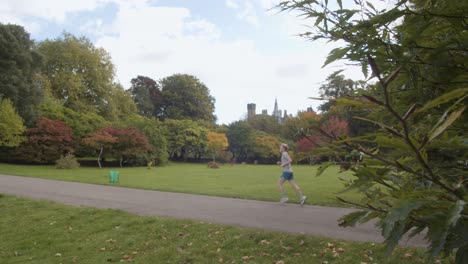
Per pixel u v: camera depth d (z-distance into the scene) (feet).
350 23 5.31
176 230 21.03
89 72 144.46
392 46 4.87
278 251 16.81
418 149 3.50
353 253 15.83
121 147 115.65
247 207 28.66
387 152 4.69
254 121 219.41
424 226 4.08
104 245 19.30
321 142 4.78
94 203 31.45
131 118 142.51
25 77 107.86
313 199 32.04
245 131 182.09
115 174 51.44
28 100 107.24
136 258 17.16
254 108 337.93
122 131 115.34
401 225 3.82
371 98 3.47
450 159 4.91
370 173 4.42
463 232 3.64
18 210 28.48
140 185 46.60
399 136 3.62
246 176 69.97
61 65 140.46
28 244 20.02
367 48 4.99
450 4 4.30
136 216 25.03
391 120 5.65
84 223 23.88
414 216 3.95
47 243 20.11
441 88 4.99
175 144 165.58
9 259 17.85
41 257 17.98
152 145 127.95
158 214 26.08
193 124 174.81
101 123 123.95
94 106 146.10
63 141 107.76
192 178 63.41
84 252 18.43
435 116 5.26
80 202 32.07
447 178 4.56
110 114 148.15
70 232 21.99
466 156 4.67
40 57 115.65
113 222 23.59
